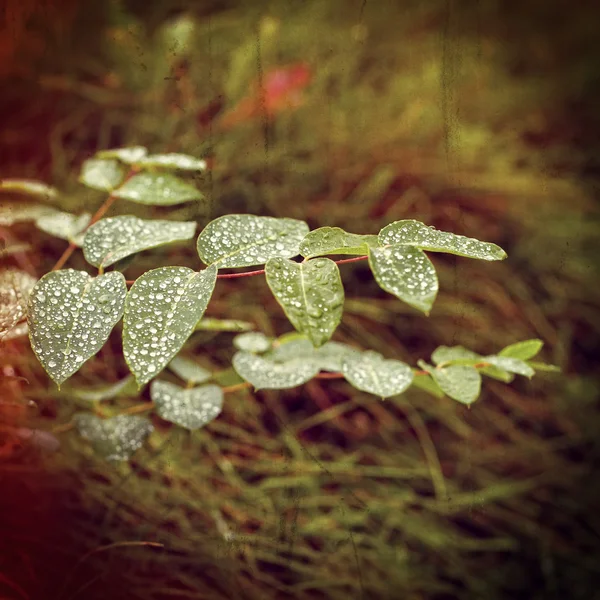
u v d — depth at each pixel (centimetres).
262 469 56
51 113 71
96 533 50
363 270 69
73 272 41
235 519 53
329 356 48
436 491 58
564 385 67
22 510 49
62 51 71
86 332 40
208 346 59
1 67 69
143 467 52
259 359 48
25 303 43
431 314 68
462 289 70
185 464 54
